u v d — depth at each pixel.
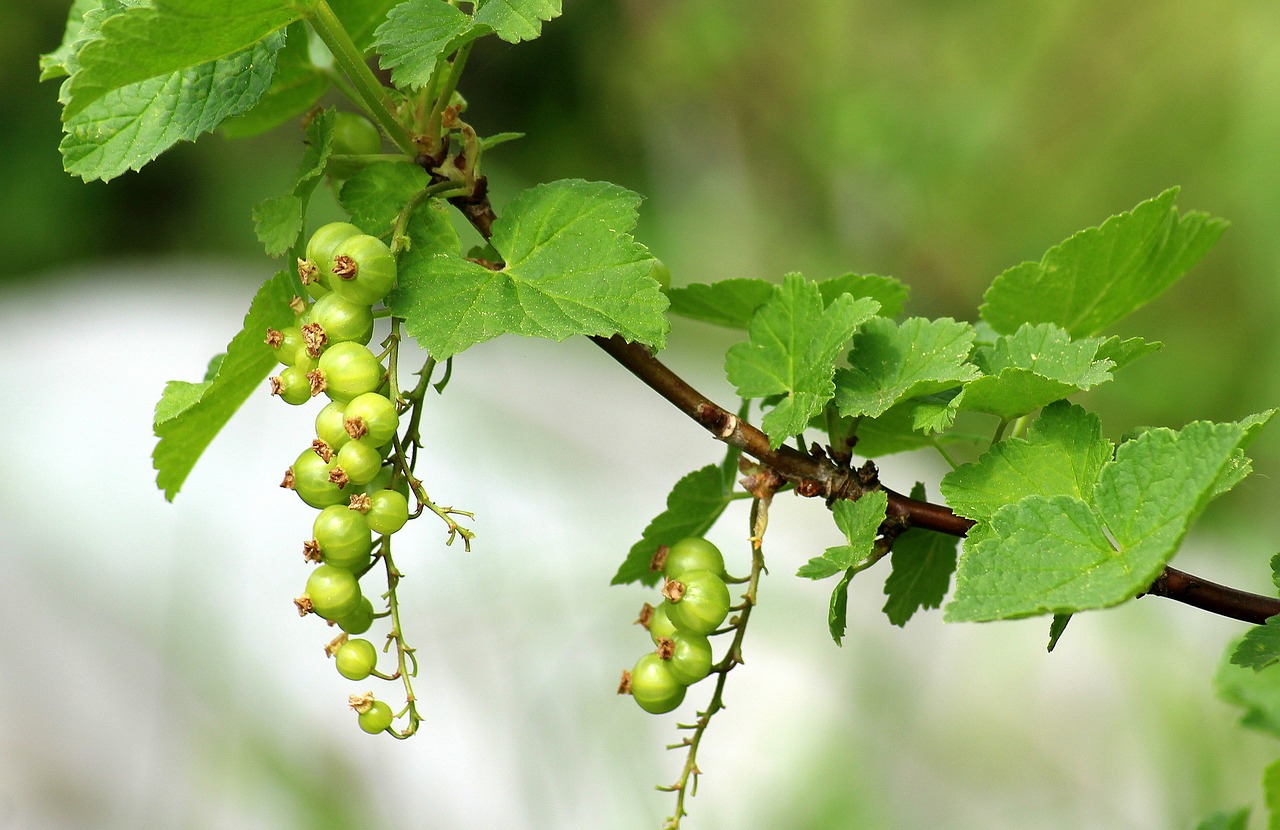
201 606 4.93
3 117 11.47
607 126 10.70
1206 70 7.61
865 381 1.66
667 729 4.32
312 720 4.49
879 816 4.12
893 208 8.71
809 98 9.31
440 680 4.44
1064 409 1.53
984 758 4.29
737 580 1.64
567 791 4.19
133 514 5.30
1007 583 1.25
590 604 4.57
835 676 4.48
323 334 1.46
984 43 8.68
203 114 1.55
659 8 9.98
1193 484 1.23
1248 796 3.77
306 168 1.61
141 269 10.11
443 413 5.65
